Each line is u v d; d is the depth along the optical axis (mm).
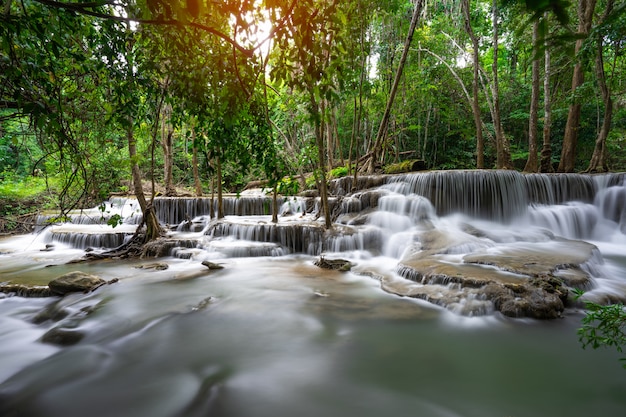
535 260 6883
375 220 10906
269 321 5367
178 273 8117
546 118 14641
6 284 6879
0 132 4691
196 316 5570
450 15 20641
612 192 11023
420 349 4469
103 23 3146
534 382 3766
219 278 7703
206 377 3920
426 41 17734
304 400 3516
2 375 3969
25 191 15523
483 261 6895
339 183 14000
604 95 12867
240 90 2668
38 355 4410
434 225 10234
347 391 3656
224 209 14922
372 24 15234
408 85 17094
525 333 4785
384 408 3381
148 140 15711
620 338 2670
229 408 3402
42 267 8852
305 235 10398
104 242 11383
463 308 5387
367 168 15219
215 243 10438
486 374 3926
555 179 11938
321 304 6023
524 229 10070
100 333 4953
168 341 4758
